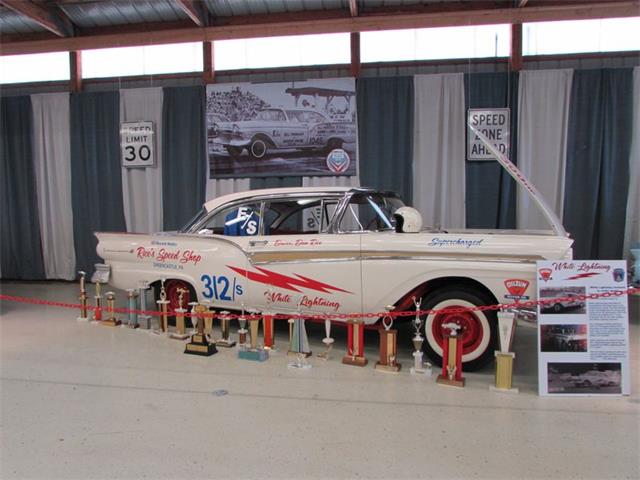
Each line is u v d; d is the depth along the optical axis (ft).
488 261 10.55
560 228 10.78
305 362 11.68
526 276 10.26
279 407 9.16
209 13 21.81
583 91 19.81
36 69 24.53
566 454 7.41
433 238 11.09
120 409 9.10
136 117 23.20
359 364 11.57
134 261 15.01
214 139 22.31
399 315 11.10
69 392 9.96
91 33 23.40
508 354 9.94
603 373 9.73
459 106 20.74
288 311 12.58
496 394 9.86
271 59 22.57
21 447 7.68
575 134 20.01
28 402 9.46
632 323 15.58
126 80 23.73
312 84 21.48
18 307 18.61
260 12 21.71
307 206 12.94
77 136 23.70
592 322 9.78
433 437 7.97
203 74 22.68
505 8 20.07
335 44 22.06
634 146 19.74
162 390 10.04
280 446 7.66
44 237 24.66
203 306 12.62
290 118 21.72
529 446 7.66
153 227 23.31
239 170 22.26
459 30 21.13
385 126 21.20
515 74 20.31
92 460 7.27
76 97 23.53
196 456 7.36
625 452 7.48
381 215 12.94
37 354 12.55
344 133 21.42
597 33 20.31
